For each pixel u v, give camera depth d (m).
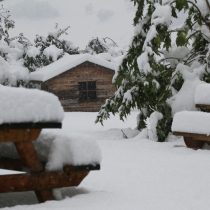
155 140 12.46
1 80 32.91
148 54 12.56
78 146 5.31
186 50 13.70
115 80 14.02
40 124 4.86
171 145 10.86
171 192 5.85
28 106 4.80
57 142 5.38
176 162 8.17
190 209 4.93
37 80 35.22
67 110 35.25
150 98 13.32
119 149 10.25
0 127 4.67
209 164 7.85
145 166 7.87
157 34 12.40
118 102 14.55
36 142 5.61
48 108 4.90
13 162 6.09
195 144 9.99
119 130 15.31
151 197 5.54
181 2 12.35
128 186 6.28
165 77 13.25
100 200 5.28
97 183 6.50
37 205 4.99
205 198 5.49
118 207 4.94
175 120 10.21
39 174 5.18
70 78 35.16
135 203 5.17
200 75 12.77
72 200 5.25
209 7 13.11
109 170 7.55
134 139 12.66
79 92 35.41
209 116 9.65
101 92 35.69
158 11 12.54
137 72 13.48
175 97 12.55
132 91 13.96
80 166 5.29
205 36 13.36
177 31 12.55
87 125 21.73
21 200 5.61
